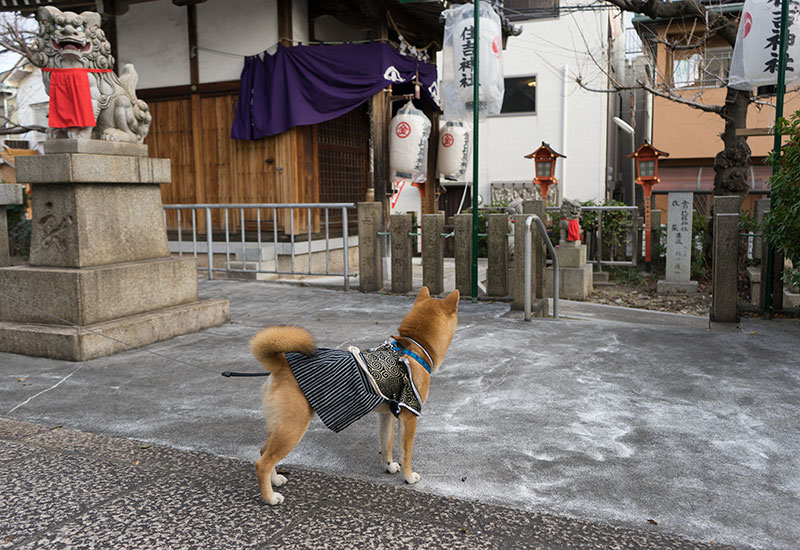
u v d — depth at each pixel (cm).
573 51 1931
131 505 306
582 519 293
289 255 1109
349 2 1108
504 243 834
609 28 1998
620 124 2011
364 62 1061
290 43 1088
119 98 637
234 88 1133
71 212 588
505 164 2122
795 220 642
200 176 1173
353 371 298
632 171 2459
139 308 634
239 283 998
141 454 368
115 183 623
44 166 582
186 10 1155
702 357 572
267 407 302
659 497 316
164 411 441
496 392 477
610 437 392
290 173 1098
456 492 321
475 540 274
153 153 1221
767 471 345
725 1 1563
